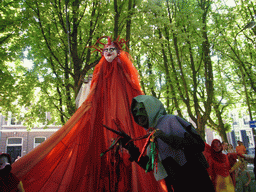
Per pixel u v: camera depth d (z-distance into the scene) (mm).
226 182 5707
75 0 10359
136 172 3627
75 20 10648
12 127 26766
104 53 4684
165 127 1713
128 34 10578
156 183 3574
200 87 17297
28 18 9969
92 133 3879
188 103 13258
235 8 16203
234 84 20141
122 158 3465
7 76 11273
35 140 27250
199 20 13977
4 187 3002
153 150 1812
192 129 1711
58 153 3738
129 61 4875
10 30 10336
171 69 14617
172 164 1728
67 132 3750
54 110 14188
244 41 18281
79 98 5867
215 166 5758
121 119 4121
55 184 3463
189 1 13938
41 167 3545
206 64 13859
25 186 3320
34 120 14398
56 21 11055
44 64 12906
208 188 1699
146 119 1924
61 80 11727
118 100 4309
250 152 37375
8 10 10570
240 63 16062
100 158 3799
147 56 15648
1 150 26047
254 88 18109
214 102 18078
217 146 5797
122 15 10656
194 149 1702
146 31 11188
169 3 13852
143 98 1941
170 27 12062
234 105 21031
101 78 4555
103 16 10633
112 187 3410
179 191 1677
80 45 10656
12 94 12359
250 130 38656
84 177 3598
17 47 11281
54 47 10734
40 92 13539
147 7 11070
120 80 4543
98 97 4336
